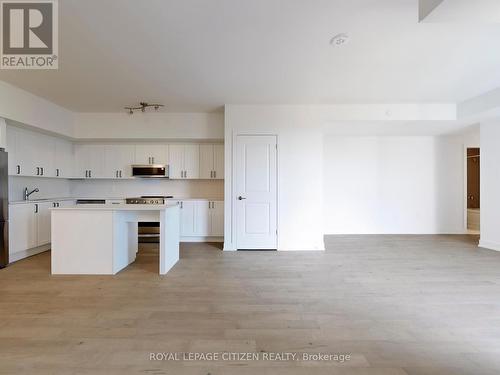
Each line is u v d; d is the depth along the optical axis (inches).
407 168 243.3
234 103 181.5
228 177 184.9
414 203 243.3
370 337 78.9
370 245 197.9
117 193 233.3
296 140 184.1
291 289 115.0
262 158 184.7
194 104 184.2
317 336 79.4
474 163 279.4
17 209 155.1
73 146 220.7
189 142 221.0
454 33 98.0
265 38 102.0
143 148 222.5
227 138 184.1
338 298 105.8
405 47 108.3
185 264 151.6
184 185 235.8
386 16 88.4
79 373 63.2
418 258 163.2
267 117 183.9
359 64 123.5
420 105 180.9
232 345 74.6
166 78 140.0
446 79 140.3
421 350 72.7
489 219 186.9
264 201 185.2
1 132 145.9
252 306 98.7
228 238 184.9
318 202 184.7
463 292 111.3
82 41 104.0
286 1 81.0
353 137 243.3
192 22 91.8
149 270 140.3
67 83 146.6
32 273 134.4
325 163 242.8
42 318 88.8
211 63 123.0
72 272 132.6
